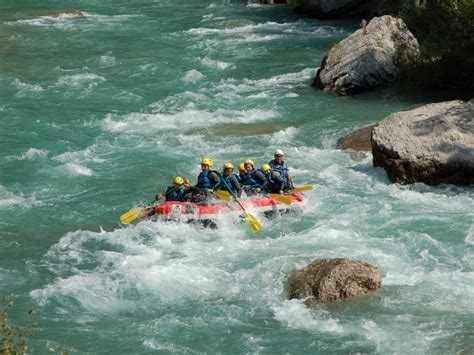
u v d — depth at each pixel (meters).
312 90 84.62
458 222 52.03
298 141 69.06
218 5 139.38
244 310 42.25
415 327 39.88
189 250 49.62
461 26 80.94
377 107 77.62
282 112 77.44
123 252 49.62
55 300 43.62
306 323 40.66
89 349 38.97
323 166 63.34
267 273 45.62
